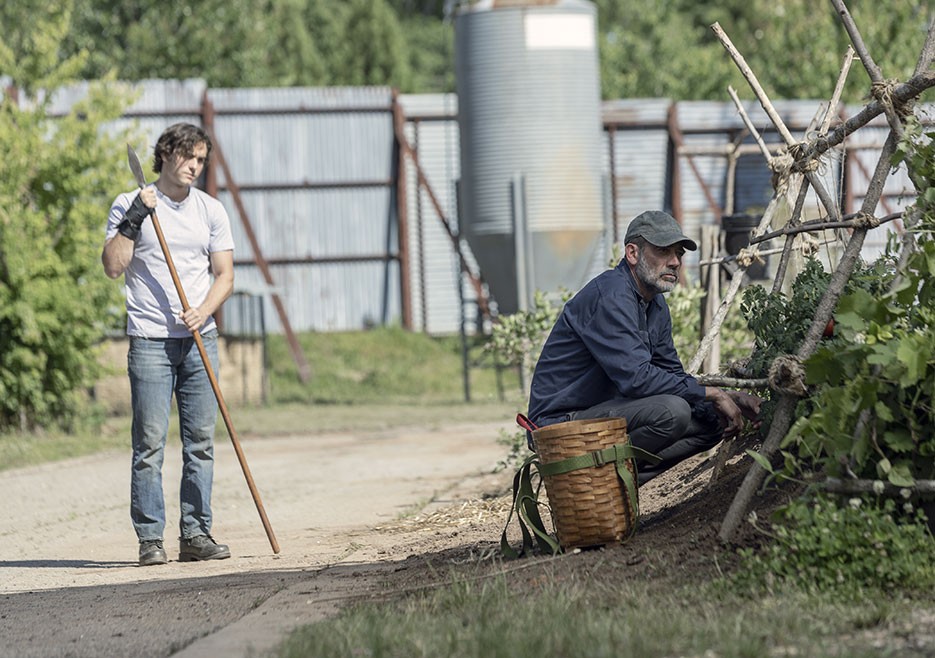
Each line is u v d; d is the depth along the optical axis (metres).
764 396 9.88
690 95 63.25
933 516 8.05
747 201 48.56
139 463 11.74
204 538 11.81
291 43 82.88
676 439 9.60
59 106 45.47
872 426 8.05
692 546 8.67
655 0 71.62
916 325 8.27
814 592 7.42
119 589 10.20
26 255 27.95
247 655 6.97
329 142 48.66
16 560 12.47
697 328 15.36
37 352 28.97
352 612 7.71
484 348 17.89
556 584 8.14
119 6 64.38
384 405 39.69
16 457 24.34
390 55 87.62
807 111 47.72
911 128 8.74
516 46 35.16
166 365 11.88
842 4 9.02
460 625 7.07
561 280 35.44
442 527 12.55
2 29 59.09
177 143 11.85
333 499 16.50
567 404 9.88
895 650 6.30
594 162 35.69
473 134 35.59
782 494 9.14
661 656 6.32
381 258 49.03
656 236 9.56
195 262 12.06
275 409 38.44
